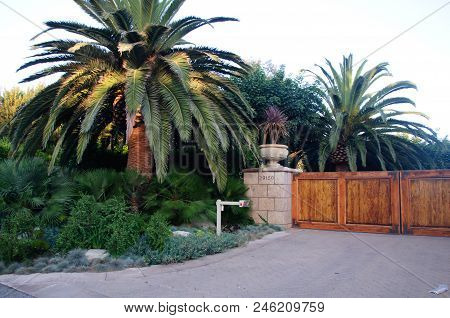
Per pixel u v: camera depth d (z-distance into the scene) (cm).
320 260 666
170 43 962
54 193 809
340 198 1058
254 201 1097
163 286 511
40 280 540
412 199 970
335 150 1435
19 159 875
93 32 876
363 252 736
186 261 657
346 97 1456
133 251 665
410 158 1486
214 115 897
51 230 733
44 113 946
